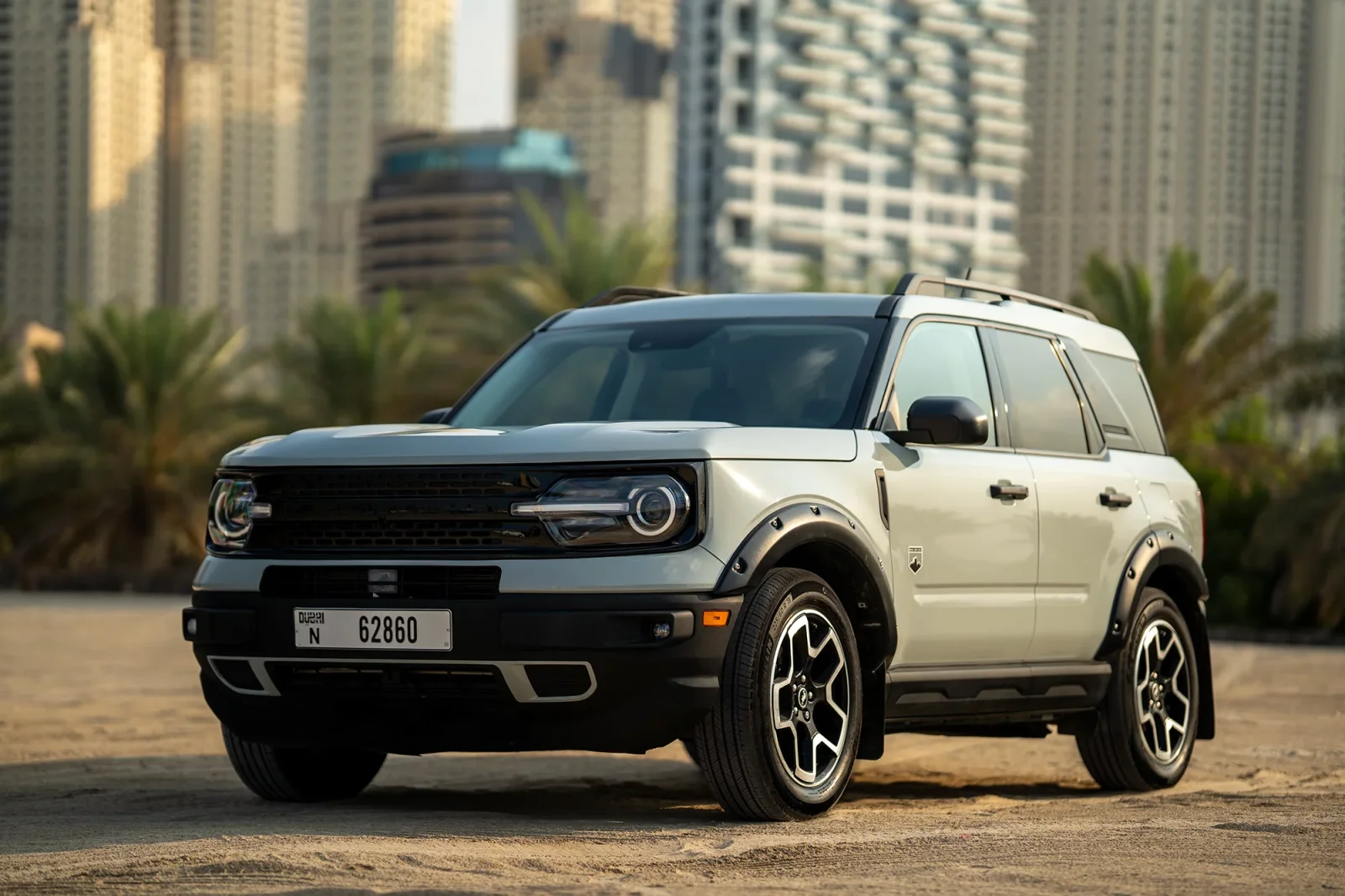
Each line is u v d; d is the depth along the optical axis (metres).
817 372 8.26
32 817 7.70
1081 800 8.87
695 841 6.70
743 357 8.47
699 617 6.91
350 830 6.95
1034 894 5.61
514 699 7.04
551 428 7.31
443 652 7.01
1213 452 49.16
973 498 8.37
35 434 69.12
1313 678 23.22
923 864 6.20
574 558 6.96
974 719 8.58
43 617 42.78
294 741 7.60
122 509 65.94
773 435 7.49
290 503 7.46
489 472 7.11
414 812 7.92
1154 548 9.71
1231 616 46.75
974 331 9.02
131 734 12.45
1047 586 8.89
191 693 17.22
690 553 6.96
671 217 56.75
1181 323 52.59
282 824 7.21
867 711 7.79
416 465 7.22
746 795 7.16
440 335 62.00
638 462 7.05
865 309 8.62
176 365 65.31
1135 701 9.49
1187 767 10.73
